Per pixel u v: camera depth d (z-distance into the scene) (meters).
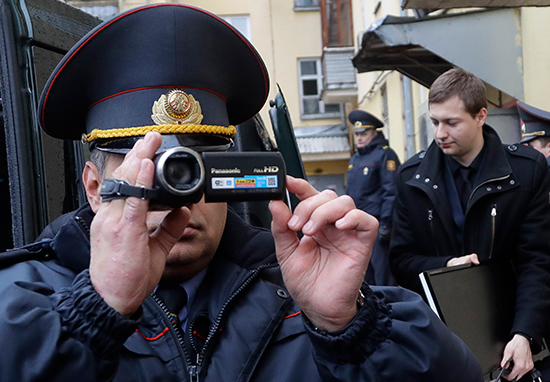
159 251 0.88
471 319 1.66
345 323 0.93
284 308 1.05
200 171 0.83
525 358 1.70
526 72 3.35
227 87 1.07
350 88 13.27
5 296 0.85
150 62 0.96
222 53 1.03
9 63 1.47
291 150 1.68
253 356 0.99
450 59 3.44
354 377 0.91
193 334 1.01
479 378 1.01
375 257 4.45
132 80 0.96
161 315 1.00
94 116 1.01
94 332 0.80
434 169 2.12
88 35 0.95
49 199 1.52
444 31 3.45
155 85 0.97
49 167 1.53
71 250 1.05
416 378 0.91
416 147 6.71
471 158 2.04
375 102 10.59
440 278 1.62
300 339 1.03
